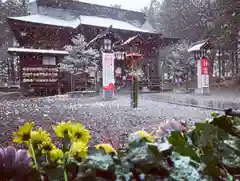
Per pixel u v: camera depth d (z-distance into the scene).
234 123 0.78
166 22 39.00
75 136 0.66
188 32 35.22
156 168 0.59
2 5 34.19
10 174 0.54
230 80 25.97
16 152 0.57
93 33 25.31
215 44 23.09
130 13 33.97
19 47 22.17
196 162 0.62
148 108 9.62
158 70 26.95
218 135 0.64
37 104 11.95
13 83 28.14
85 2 30.08
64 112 8.52
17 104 12.06
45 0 27.72
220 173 0.59
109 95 13.76
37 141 0.69
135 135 0.78
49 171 0.60
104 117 7.12
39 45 22.92
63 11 28.61
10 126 5.64
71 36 24.34
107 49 13.29
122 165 0.60
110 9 32.00
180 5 35.72
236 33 20.05
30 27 22.12
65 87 21.84
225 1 20.09
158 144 0.67
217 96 15.49
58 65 21.38
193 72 27.41
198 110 8.77
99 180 0.57
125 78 23.16
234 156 0.62
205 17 29.17
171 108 9.55
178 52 27.52
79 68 19.44
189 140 0.74
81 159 0.65
